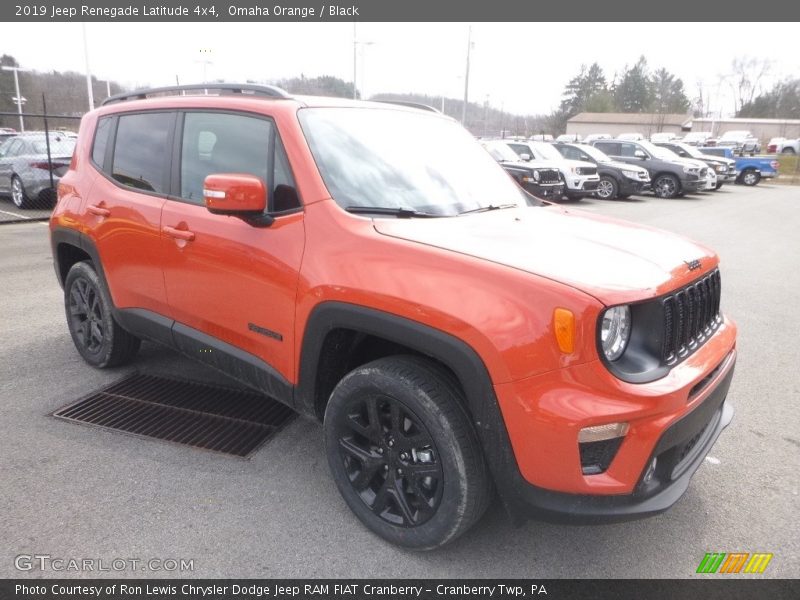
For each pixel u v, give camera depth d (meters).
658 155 20.03
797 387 4.36
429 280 2.23
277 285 2.69
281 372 2.79
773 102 84.94
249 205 2.57
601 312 2.01
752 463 3.32
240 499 2.82
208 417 3.59
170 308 3.34
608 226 2.99
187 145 3.26
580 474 2.09
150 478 2.96
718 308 2.79
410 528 2.45
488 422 2.15
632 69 96.62
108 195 3.67
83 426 3.45
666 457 2.26
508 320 2.08
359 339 2.67
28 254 7.96
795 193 23.59
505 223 2.81
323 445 3.32
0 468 3.01
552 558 2.53
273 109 2.90
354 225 2.54
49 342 4.72
